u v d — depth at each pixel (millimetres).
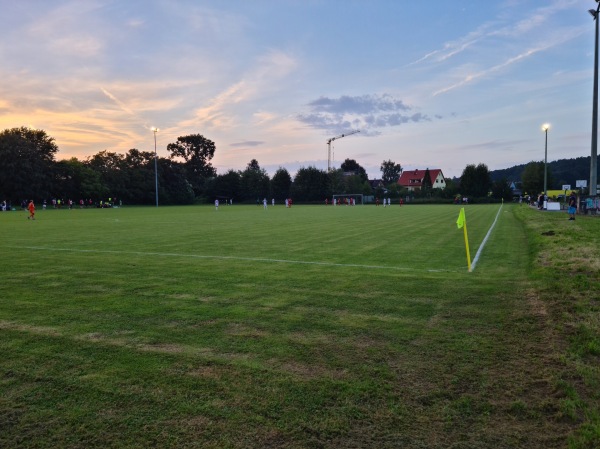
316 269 9648
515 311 6043
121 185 90375
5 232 20297
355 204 88625
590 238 13484
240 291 7504
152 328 5492
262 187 103688
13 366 4324
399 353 4586
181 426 3221
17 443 3035
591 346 4504
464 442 3006
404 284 7953
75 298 7062
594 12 26594
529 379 3926
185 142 138875
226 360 4441
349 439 3053
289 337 5121
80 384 3916
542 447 2945
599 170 72625
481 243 14734
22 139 74938
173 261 10914
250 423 3254
